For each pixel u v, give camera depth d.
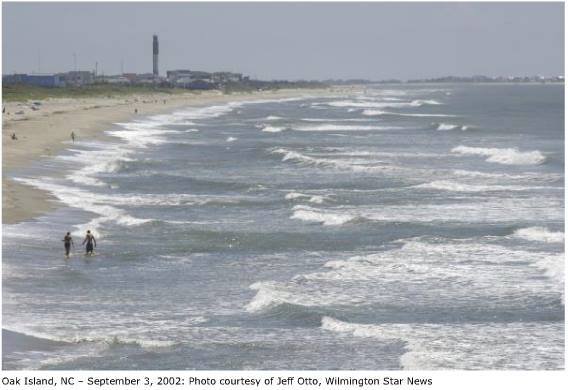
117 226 145.50
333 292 108.12
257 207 169.50
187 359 84.88
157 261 124.31
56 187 181.25
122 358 85.06
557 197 180.88
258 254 129.88
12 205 154.12
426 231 145.88
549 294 106.75
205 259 126.31
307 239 140.00
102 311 99.88
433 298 105.75
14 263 117.56
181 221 153.38
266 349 88.06
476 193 187.12
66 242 123.38
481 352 87.06
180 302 104.38
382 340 90.62
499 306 102.50
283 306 100.62
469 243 134.25
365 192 189.38
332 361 84.69
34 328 92.56
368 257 124.88
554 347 88.56
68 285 109.81
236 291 109.50
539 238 137.75
